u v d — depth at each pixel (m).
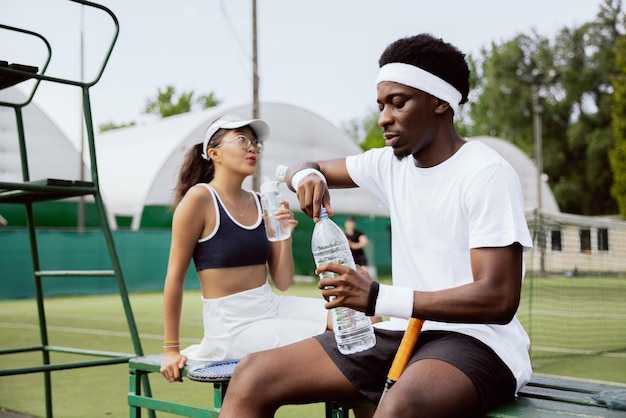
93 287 17.72
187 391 4.61
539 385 2.23
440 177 2.00
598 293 13.91
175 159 23.38
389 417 1.70
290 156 25.47
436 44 1.95
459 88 1.99
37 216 22.11
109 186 24.25
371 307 1.82
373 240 24.08
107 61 3.30
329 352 2.02
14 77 3.20
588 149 40.75
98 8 3.24
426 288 2.02
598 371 5.36
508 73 43.25
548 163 42.28
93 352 3.45
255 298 2.67
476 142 2.02
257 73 15.06
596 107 41.78
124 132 27.97
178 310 2.64
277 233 2.85
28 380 5.07
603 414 1.83
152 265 18.86
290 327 2.64
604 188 41.47
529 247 1.84
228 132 2.73
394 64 1.95
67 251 17.33
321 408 4.10
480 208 1.86
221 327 2.65
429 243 2.02
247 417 1.96
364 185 2.36
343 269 1.83
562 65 42.41
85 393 4.59
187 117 25.94
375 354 2.02
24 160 3.74
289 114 25.36
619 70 38.81
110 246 3.26
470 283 1.82
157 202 22.81
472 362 1.82
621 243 10.53
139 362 2.72
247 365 2.00
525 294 13.67
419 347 2.00
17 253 16.62
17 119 3.72
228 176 2.74
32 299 16.11
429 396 1.73
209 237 2.65
